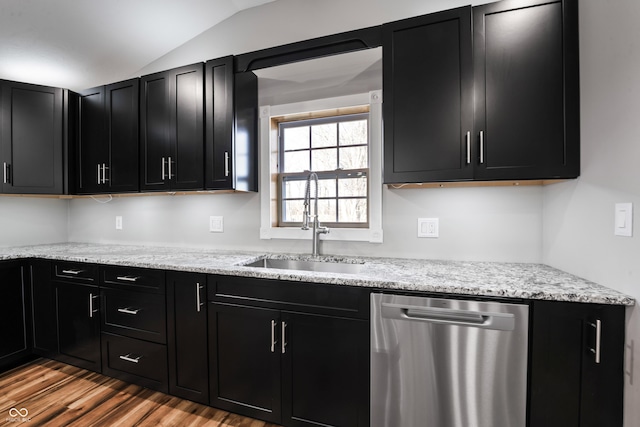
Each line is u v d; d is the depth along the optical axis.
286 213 2.29
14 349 2.14
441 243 1.82
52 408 1.69
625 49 1.04
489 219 1.73
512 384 1.15
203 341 1.65
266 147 2.21
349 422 1.38
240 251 2.25
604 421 1.08
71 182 2.43
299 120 2.23
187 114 2.06
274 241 2.21
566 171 1.32
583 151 1.28
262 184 2.22
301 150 2.25
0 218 2.59
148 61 2.57
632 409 1.02
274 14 2.19
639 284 0.99
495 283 1.25
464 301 1.20
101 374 2.03
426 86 1.51
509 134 1.38
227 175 1.96
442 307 1.22
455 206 1.79
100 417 1.62
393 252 1.92
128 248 2.47
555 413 1.12
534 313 1.14
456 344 1.21
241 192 2.27
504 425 1.17
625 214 1.04
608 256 1.13
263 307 1.51
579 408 1.10
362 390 1.35
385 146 1.58
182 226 2.49
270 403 1.52
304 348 1.45
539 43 1.35
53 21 2.09
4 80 2.26
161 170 2.13
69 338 2.06
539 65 1.35
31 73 2.40
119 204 2.73
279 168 2.29
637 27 0.98
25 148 2.31
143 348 1.81
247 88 2.11
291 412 1.48
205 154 2.02
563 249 1.44
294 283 1.46
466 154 1.44
